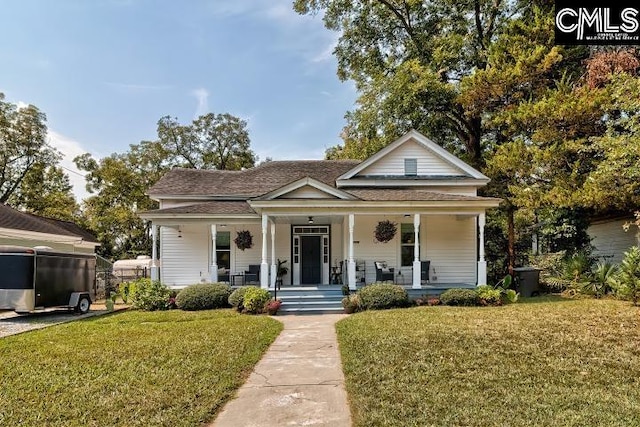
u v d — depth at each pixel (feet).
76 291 48.11
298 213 48.98
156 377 20.21
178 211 52.34
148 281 49.29
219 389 18.42
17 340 30.66
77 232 91.71
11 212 63.46
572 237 58.70
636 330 28.43
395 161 59.06
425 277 53.98
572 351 23.62
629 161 39.09
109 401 17.07
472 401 16.40
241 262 57.41
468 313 37.22
